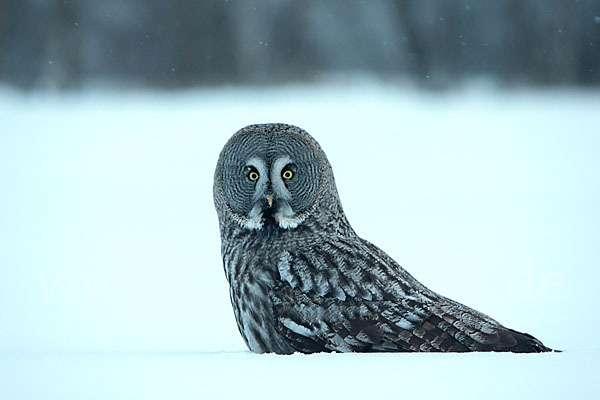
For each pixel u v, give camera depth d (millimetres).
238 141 7453
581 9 54719
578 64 55125
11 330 9398
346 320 6527
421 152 30016
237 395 4445
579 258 12773
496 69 55094
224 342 8406
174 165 28062
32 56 52156
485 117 40031
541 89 54656
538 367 4855
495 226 16406
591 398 4223
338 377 4777
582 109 42531
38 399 4406
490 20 55000
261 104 44281
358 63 55188
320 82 53750
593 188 21484
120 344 8430
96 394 4504
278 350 6914
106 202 21500
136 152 30875
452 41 54906
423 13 55188
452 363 5078
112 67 53312
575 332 7918
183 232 17141
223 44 53625
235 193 7367
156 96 51281
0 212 20188
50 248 15641
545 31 54719
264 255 7125
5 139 34312
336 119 38219
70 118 39938
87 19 53000
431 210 18781
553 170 25281
